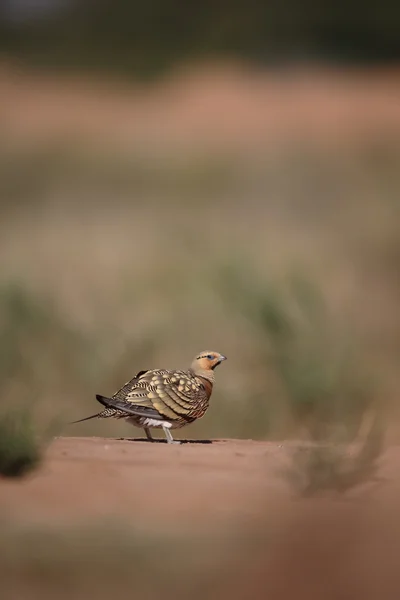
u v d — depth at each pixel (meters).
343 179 37.47
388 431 12.56
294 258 21.45
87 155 40.97
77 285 20.14
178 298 17.61
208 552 6.09
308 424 12.78
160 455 8.79
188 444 9.59
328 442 9.45
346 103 48.22
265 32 56.09
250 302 16.27
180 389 9.68
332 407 13.34
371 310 20.22
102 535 6.33
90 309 17.75
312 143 42.38
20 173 39.34
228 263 18.02
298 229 29.75
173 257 20.86
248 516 6.81
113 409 9.72
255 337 15.67
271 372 14.48
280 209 34.56
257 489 7.54
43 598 5.62
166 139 43.94
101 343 15.70
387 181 35.66
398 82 52.72
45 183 38.84
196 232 23.70
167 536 6.35
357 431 10.79
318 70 54.56
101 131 44.38
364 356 16.53
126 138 43.66
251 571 5.92
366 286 21.84
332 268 22.80
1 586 5.75
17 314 15.95
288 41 56.25
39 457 8.15
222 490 7.52
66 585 5.78
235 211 34.44
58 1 49.50
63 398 14.76
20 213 34.25
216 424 13.82
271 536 6.35
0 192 37.06
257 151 41.97
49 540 6.25
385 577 5.80
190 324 17.11
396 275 22.61
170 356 16.72
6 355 15.02
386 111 47.16
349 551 6.15
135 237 27.83
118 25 52.16
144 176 39.44
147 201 36.59
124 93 49.97
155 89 51.00
